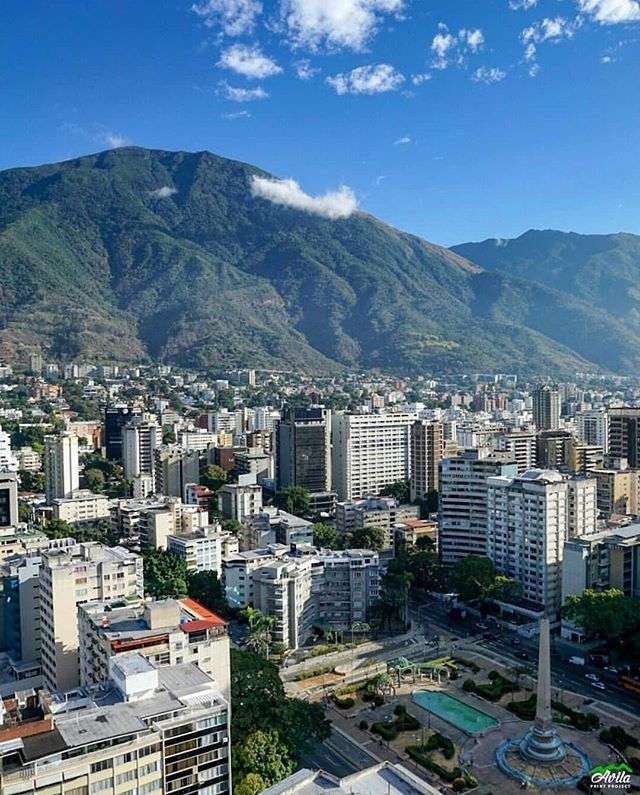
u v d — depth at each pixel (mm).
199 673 163125
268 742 171500
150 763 138250
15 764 128750
